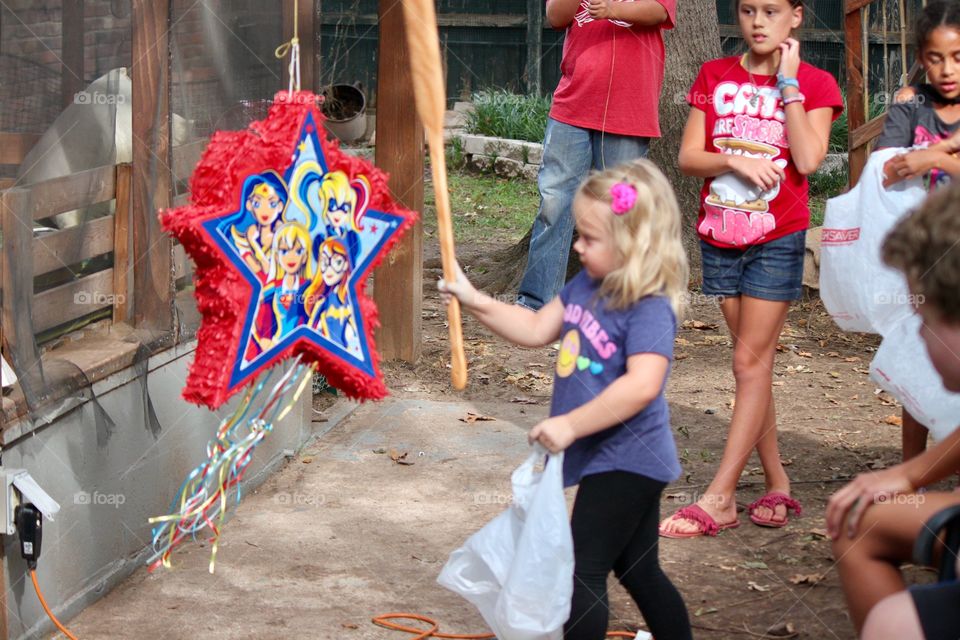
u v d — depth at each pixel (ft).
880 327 13.64
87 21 12.32
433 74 9.83
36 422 11.38
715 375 22.59
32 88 11.60
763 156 14.47
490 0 56.65
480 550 10.14
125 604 12.72
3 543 10.94
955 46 13.64
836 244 13.93
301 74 18.04
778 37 14.34
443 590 13.23
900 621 6.98
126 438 13.21
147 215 13.57
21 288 11.23
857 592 8.46
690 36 28.94
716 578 13.50
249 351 9.63
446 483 16.71
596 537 9.96
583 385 10.07
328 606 12.76
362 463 17.52
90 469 12.51
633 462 9.93
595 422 9.59
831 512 8.69
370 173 10.90
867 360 23.81
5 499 10.71
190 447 14.84
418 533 14.88
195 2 14.47
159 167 13.73
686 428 19.30
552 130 20.12
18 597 11.25
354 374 10.89
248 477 16.14
